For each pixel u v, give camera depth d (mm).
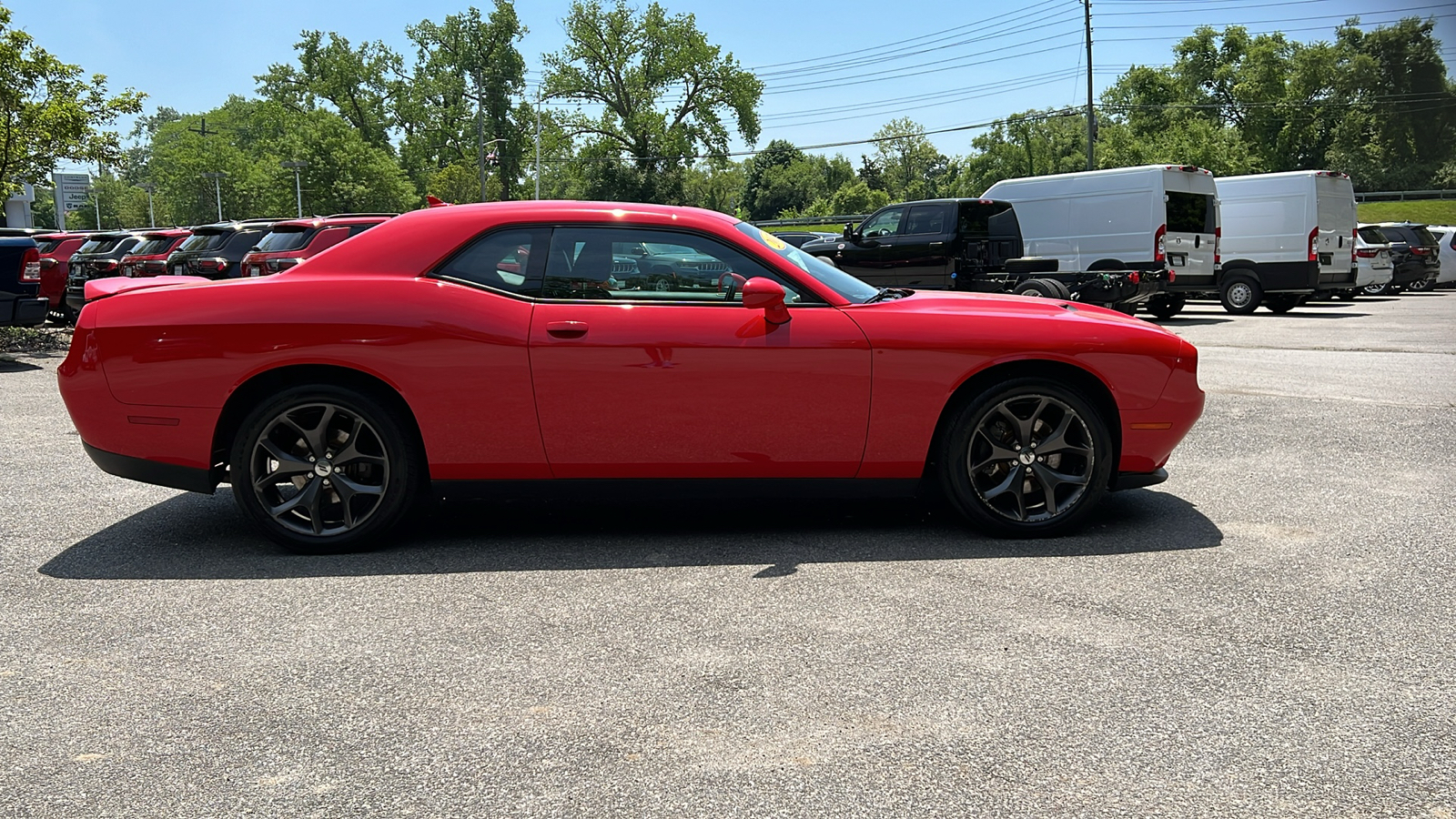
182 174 83375
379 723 2771
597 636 3387
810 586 3875
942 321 4383
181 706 2889
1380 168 74812
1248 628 3396
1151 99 79000
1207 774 2469
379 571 4133
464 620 3551
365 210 68062
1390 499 5117
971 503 4449
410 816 2316
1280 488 5379
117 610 3686
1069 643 3279
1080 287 14180
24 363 12016
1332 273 18547
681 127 62906
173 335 4262
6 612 3670
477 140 73750
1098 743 2623
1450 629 3373
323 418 4309
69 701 2930
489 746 2639
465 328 4234
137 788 2447
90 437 4379
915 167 128750
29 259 10945
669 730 2719
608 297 4352
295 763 2559
